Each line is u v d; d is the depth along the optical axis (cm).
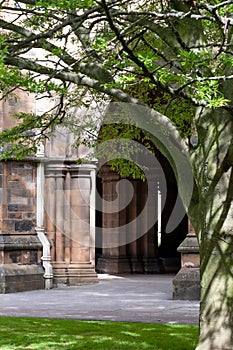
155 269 3362
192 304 1892
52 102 2366
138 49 1173
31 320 1530
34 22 1144
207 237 970
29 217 2405
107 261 3353
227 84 970
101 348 1173
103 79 997
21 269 2330
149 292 2294
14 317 1590
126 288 2448
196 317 1590
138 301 1984
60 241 2512
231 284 953
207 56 917
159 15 842
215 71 1108
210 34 1288
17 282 2294
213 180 970
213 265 962
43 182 2452
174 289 2028
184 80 866
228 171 967
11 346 1198
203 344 957
